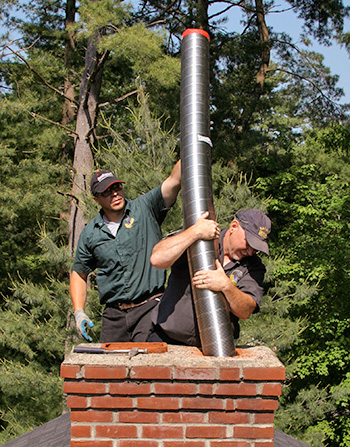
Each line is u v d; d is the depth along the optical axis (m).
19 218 17.30
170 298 3.14
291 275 17.48
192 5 18.30
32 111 18.23
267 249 2.89
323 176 19.56
